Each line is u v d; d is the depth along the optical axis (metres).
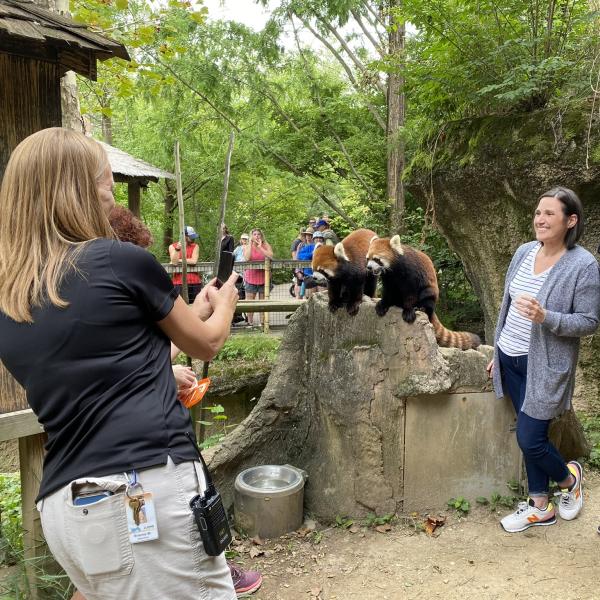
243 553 3.49
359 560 3.33
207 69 12.77
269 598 3.02
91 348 1.52
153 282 1.63
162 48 6.43
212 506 1.58
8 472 7.09
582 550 3.24
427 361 3.60
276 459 4.17
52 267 1.55
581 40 5.45
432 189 6.73
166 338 1.73
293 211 18.91
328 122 13.50
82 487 1.50
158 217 20.33
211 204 19.17
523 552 3.28
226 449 4.03
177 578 1.55
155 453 1.53
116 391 1.54
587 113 5.09
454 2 5.88
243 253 10.38
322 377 3.89
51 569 3.11
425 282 4.07
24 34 2.38
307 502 3.92
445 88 6.15
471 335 4.32
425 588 3.02
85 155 1.65
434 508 3.80
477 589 2.97
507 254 6.23
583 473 4.14
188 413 1.70
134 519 1.49
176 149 2.83
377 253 3.64
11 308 1.54
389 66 7.11
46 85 2.76
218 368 7.59
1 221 1.62
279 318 9.73
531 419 3.32
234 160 13.98
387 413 3.69
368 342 3.71
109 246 1.60
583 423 5.00
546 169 5.23
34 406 1.60
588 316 3.10
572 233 3.25
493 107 6.04
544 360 3.24
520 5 5.46
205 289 2.04
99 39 2.75
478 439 3.84
